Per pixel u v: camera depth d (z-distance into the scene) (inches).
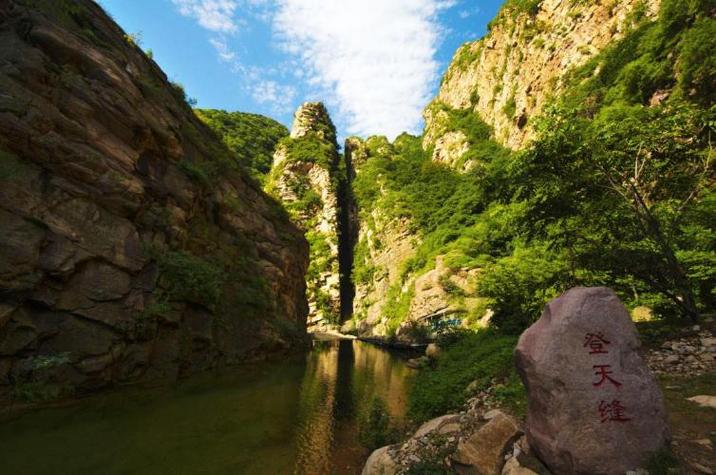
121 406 390.0
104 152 514.9
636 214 410.0
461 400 362.9
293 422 409.1
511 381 339.0
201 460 291.7
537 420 193.9
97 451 283.9
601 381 180.7
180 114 785.6
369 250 2571.4
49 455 268.5
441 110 3265.3
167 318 530.3
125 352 462.0
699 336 343.0
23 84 442.3
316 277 2541.8
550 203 420.2
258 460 304.3
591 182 410.6
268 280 938.1
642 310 521.0
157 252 546.9
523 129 2082.9
